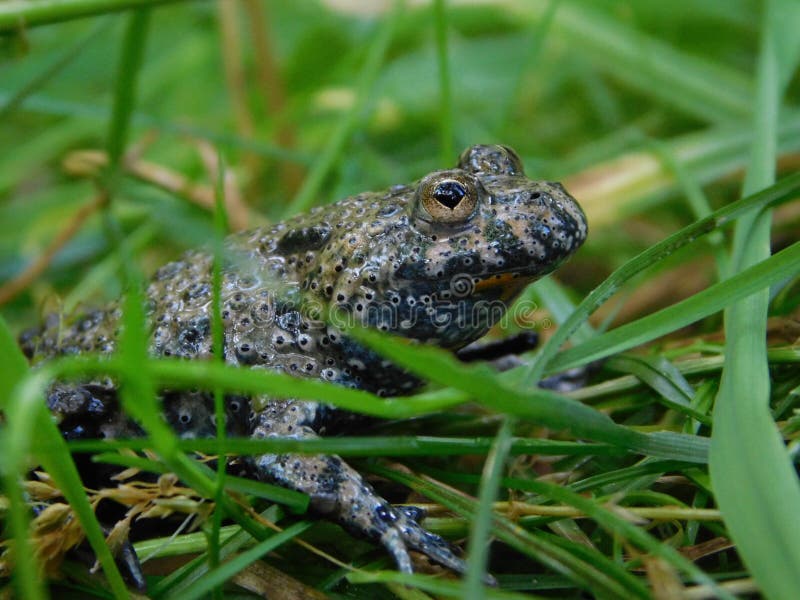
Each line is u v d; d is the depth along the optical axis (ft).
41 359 0.45
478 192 0.41
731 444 0.37
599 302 0.39
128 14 0.51
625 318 0.54
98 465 0.43
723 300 0.38
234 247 0.44
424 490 0.40
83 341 0.44
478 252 0.41
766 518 0.35
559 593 0.39
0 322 0.35
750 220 0.43
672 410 0.43
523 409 0.36
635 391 0.43
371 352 0.42
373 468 0.41
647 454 0.38
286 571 0.39
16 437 0.32
